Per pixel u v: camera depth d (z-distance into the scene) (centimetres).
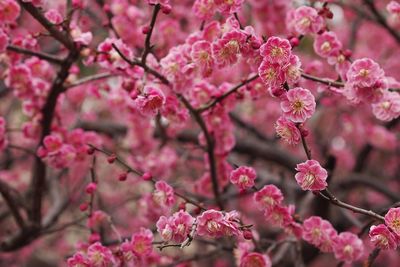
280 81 262
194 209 328
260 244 382
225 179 411
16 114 706
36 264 773
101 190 680
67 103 525
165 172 514
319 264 788
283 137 266
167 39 423
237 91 354
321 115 712
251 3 462
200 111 353
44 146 396
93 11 548
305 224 326
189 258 401
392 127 677
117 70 351
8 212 576
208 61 302
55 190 557
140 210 451
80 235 693
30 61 394
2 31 338
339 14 634
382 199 726
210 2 319
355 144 725
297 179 264
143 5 494
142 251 316
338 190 603
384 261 721
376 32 650
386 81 295
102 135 612
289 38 331
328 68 417
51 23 341
